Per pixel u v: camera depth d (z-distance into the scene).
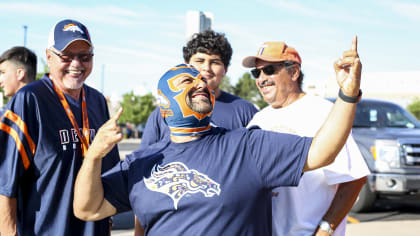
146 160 1.88
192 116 1.85
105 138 1.76
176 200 1.72
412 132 6.29
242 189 1.72
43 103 2.40
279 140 1.77
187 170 1.77
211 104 1.89
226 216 1.70
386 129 6.49
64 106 2.51
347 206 2.22
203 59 2.92
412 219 6.04
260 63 2.58
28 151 2.29
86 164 1.83
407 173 5.91
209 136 1.87
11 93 3.29
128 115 37.28
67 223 2.37
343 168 2.22
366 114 6.86
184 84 1.86
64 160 2.41
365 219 6.04
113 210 1.95
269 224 1.86
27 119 2.30
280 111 2.59
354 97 1.62
